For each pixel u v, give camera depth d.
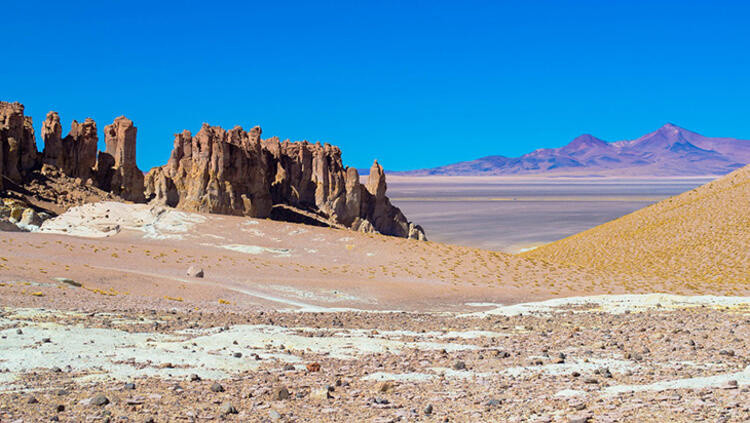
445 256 68.12
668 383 14.27
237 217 80.19
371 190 169.62
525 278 60.84
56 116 116.38
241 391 14.19
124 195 123.56
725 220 90.88
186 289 42.31
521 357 18.67
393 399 13.65
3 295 29.95
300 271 58.94
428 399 13.62
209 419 11.93
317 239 73.12
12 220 83.75
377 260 66.12
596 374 15.87
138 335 21.77
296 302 42.81
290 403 13.23
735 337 21.39
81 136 120.81
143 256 59.25
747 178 107.50
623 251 90.31
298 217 142.50
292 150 163.50
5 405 12.39
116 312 28.58
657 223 100.06
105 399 12.71
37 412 11.99
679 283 62.50
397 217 170.62
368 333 24.38
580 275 63.88
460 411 12.52
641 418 11.17
